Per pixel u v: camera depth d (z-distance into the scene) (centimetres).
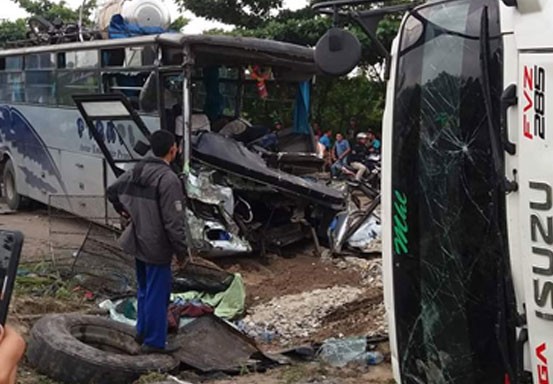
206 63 1216
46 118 1484
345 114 2428
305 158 1237
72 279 941
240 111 1296
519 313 331
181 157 1093
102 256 951
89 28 1488
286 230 1181
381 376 657
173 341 699
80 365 621
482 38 347
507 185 332
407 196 395
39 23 1625
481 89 352
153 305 667
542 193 317
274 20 2564
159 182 653
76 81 1353
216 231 1080
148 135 1087
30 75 1546
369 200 1288
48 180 1495
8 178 1692
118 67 1220
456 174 364
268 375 665
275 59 1168
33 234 1345
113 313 814
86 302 889
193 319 735
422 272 387
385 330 778
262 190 1145
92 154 1311
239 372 669
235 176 1129
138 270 679
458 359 369
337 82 2386
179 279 891
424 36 388
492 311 351
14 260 184
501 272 341
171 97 1128
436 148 376
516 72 330
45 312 823
